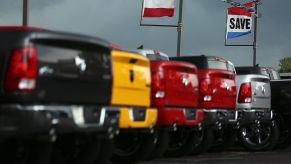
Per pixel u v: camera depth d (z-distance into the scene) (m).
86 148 16.48
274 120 28.48
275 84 29.81
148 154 20.36
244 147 28.45
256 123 27.67
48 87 14.00
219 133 27.22
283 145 30.59
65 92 14.47
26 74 13.49
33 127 13.43
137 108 18.67
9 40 13.81
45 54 14.05
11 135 13.29
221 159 23.84
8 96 13.45
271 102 29.88
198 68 25.11
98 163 17.38
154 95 20.17
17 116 13.27
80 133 15.11
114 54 17.33
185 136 23.69
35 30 14.12
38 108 13.59
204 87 24.00
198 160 23.16
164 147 21.31
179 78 21.47
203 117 23.91
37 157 14.47
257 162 23.05
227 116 25.31
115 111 16.45
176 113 21.16
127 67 18.05
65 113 14.39
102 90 15.88
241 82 27.09
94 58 15.55
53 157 16.84
